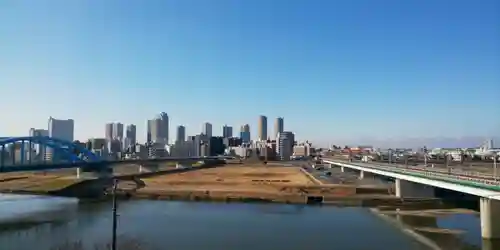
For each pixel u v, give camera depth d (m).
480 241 78.19
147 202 144.50
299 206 132.00
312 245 77.88
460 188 83.00
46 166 176.50
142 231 89.75
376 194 149.12
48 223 100.62
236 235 86.25
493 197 71.50
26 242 79.31
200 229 92.50
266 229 92.94
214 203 141.25
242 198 149.50
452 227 92.38
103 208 128.12
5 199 149.88
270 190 168.38
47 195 162.12
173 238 82.81
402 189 138.12
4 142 180.00
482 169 155.00
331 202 138.50
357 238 83.44
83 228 93.56
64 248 73.88
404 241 80.31
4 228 93.94
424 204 126.44
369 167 175.88
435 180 96.81
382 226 95.69
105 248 73.31
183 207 131.00
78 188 177.25
